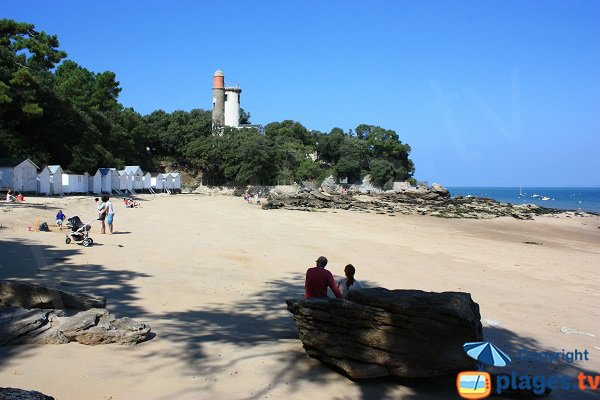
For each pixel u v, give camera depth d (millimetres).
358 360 7195
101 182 66688
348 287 10227
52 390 5973
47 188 52000
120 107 95938
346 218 46781
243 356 7848
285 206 58531
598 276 20516
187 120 111938
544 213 68062
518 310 13367
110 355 7395
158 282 13922
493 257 24734
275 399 6266
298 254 21953
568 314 13273
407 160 134125
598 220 60688
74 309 9344
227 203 65062
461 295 7605
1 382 6078
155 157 106250
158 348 7957
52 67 65250
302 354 8172
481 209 67062
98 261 16391
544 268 21906
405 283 16625
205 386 6492
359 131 130000
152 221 33125
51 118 64500
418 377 7195
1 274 13094
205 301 12227
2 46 56688
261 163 93438
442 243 29891
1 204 34000
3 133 55844
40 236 20969
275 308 12039
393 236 32500
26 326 7605
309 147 114688
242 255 20516
